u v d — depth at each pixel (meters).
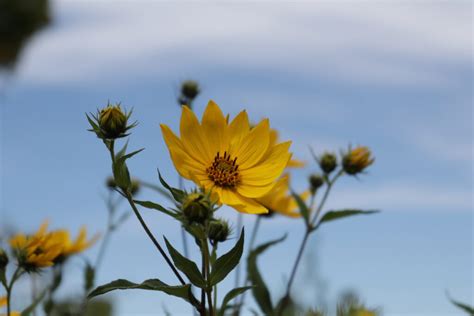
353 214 0.60
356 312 0.44
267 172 0.48
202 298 0.43
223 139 0.49
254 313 0.58
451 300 0.54
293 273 0.59
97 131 0.44
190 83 0.69
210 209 0.42
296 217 0.65
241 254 0.42
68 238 0.65
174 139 0.47
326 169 0.62
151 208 0.43
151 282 0.42
